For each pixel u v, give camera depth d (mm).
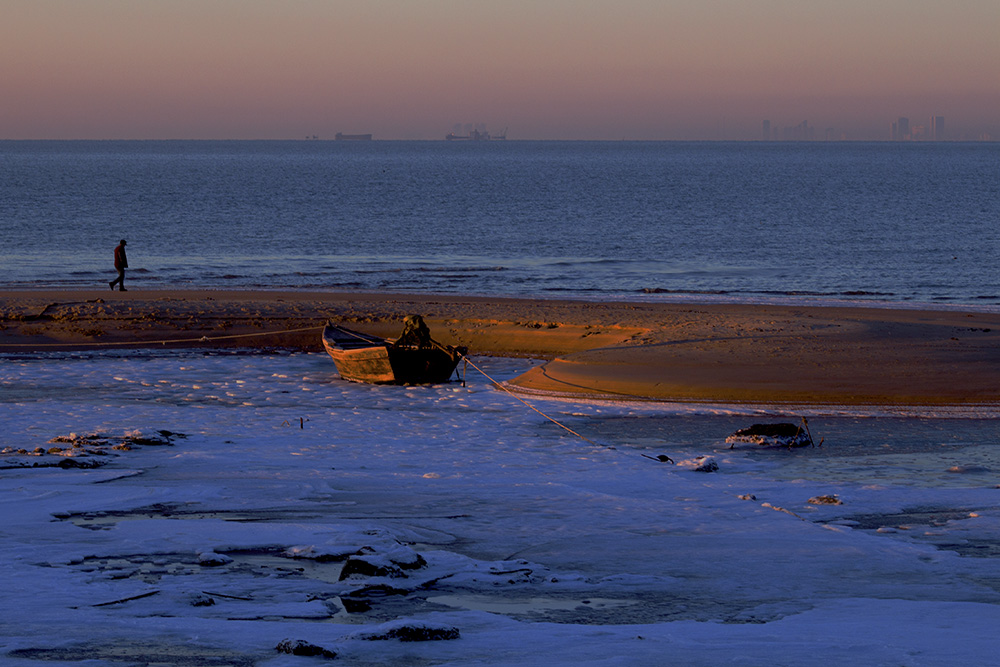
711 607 14430
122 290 61844
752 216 138875
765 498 22703
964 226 121500
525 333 49781
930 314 52812
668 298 63719
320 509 20703
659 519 20188
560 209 151750
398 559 16156
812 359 40156
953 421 32688
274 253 92938
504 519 20078
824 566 16734
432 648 11648
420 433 31938
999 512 21328
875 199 174875
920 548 18000
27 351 47781
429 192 197500
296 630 12453
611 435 31500
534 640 12070
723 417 33750
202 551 16953
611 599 14859
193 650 11445
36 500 20734
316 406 36844
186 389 39969
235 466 25594
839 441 30250
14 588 14391
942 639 12117
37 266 79000
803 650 11508
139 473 24281
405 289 68625
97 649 11422
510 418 34438
